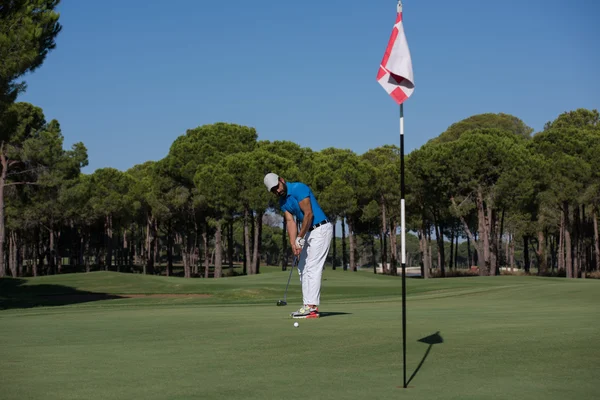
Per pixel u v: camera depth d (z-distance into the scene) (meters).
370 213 56.72
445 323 7.21
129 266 81.38
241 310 11.34
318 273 8.04
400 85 4.64
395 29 4.71
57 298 26.80
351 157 55.38
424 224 53.31
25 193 45.66
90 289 32.16
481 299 15.81
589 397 3.42
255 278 38.56
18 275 73.88
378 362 4.64
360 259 108.88
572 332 6.02
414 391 3.63
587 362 4.47
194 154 52.09
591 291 15.59
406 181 47.53
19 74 20.95
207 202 51.31
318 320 7.76
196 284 33.81
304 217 7.71
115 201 61.38
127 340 6.10
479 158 43.34
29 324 8.17
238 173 49.06
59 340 6.22
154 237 67.00
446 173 44.34
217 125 54.56
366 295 24.06
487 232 45.75
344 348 5.31
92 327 7.52
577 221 49.56
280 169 48.66
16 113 23.77
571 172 43.78
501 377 4.00
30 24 20.44
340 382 3.93
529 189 42.97
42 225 64.31
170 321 8.14
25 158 43.09
